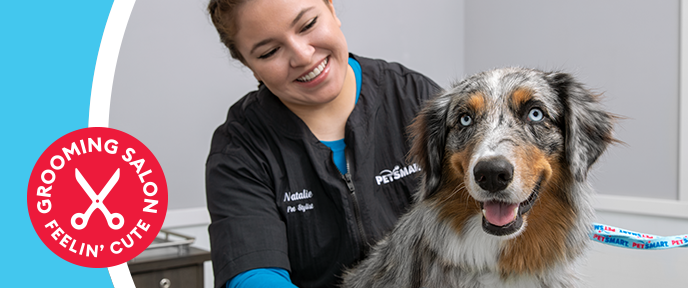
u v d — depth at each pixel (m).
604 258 2.95
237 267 1.74
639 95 4.11
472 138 1.56
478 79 1.68
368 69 2.14
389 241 1.84
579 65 4.46
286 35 1.71
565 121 1.61
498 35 5.04
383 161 2.05
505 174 1.40
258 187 1.91
